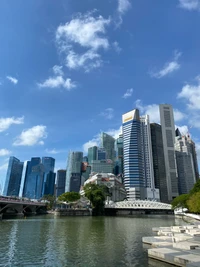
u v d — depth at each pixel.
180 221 84.75
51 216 113.81
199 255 21.27
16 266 22.00
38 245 32.38
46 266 21.95
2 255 26.38
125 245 32.09
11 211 127.81
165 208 140.50
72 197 143.62
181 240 31.36
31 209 137.25
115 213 156.00
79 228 55.03
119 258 24.59
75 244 33.09
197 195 79.62
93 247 30.77
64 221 77.69
